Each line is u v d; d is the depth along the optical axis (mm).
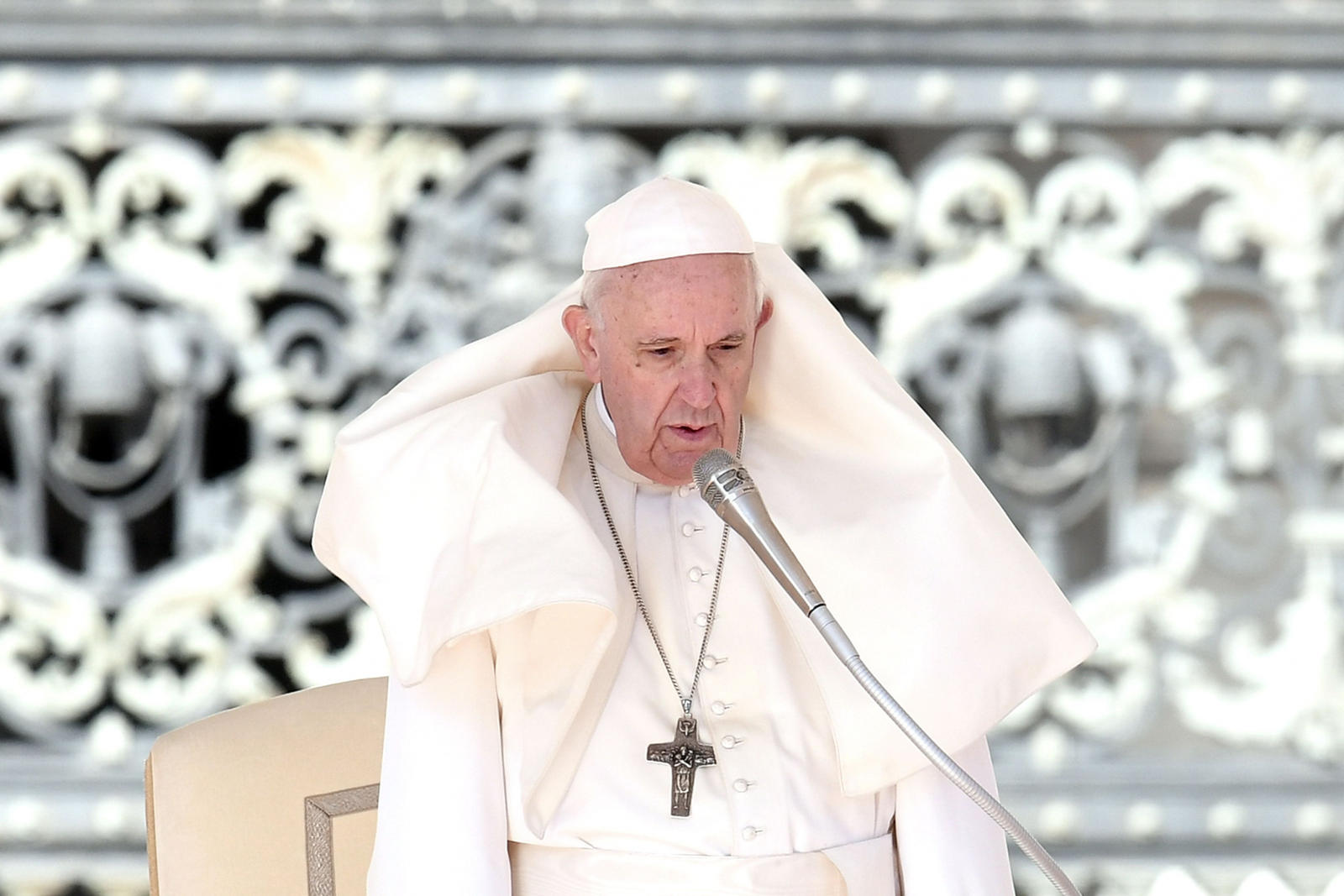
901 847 9250
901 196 19672
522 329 9680
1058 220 19812
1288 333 19938
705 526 9578
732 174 19562
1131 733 19703
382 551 8797
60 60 19094
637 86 19484
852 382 9461
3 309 19188
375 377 19484
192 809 9992
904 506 9305
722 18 19422
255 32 19109
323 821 10227
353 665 19469
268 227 23938
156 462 22234
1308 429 19969
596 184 19359
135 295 20922
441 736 8977
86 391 19297
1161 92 19797
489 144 19500
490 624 8508
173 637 19328
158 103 19172
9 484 23516
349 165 19328
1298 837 19406
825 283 19750
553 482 9227
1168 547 20078
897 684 9000
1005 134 20031
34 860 18672
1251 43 19641
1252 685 20812
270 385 19391
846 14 19531
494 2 19297
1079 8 19609
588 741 9266
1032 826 19359
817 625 7812
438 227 19406
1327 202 19844
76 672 21516
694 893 8953
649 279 8734
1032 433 20359
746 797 9086
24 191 21922
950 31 19562
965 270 19750
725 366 8914
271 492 19422
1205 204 22234
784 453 9812
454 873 8742
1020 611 9125
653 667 9430
